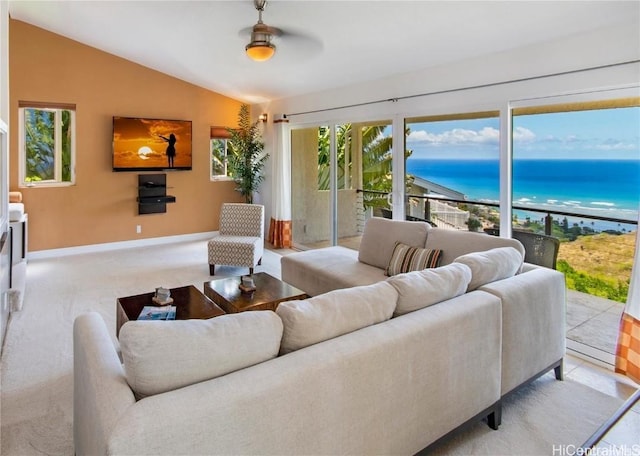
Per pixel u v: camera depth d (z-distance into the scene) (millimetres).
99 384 1340
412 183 4496
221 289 3230
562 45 3117
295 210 6645
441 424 1925
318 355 1524
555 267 3320
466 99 3838
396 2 3133
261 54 3627
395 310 1939
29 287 4508
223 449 1269
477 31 3291
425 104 4234
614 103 2891
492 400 2170
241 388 1321
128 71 6285
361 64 4465
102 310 3844
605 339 3021
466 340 1987
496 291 2266
